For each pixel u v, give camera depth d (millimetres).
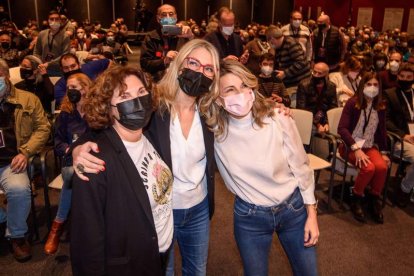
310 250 1607
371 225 3137
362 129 3254
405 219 3252
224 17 4082
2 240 2859
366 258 2676
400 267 2580
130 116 1166
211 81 1440
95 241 1109
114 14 20734
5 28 9117
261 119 1458
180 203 1597
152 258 1234
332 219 3225
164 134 1456
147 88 1229
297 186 1576
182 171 1540
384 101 3207
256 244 1599
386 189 3395
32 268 2531
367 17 15969
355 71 4578
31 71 4180
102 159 1117
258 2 21266
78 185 1099
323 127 3781
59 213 2592
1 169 2672
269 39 5000
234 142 1514
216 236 2926
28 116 2754
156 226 1315
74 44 7883
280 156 1504
